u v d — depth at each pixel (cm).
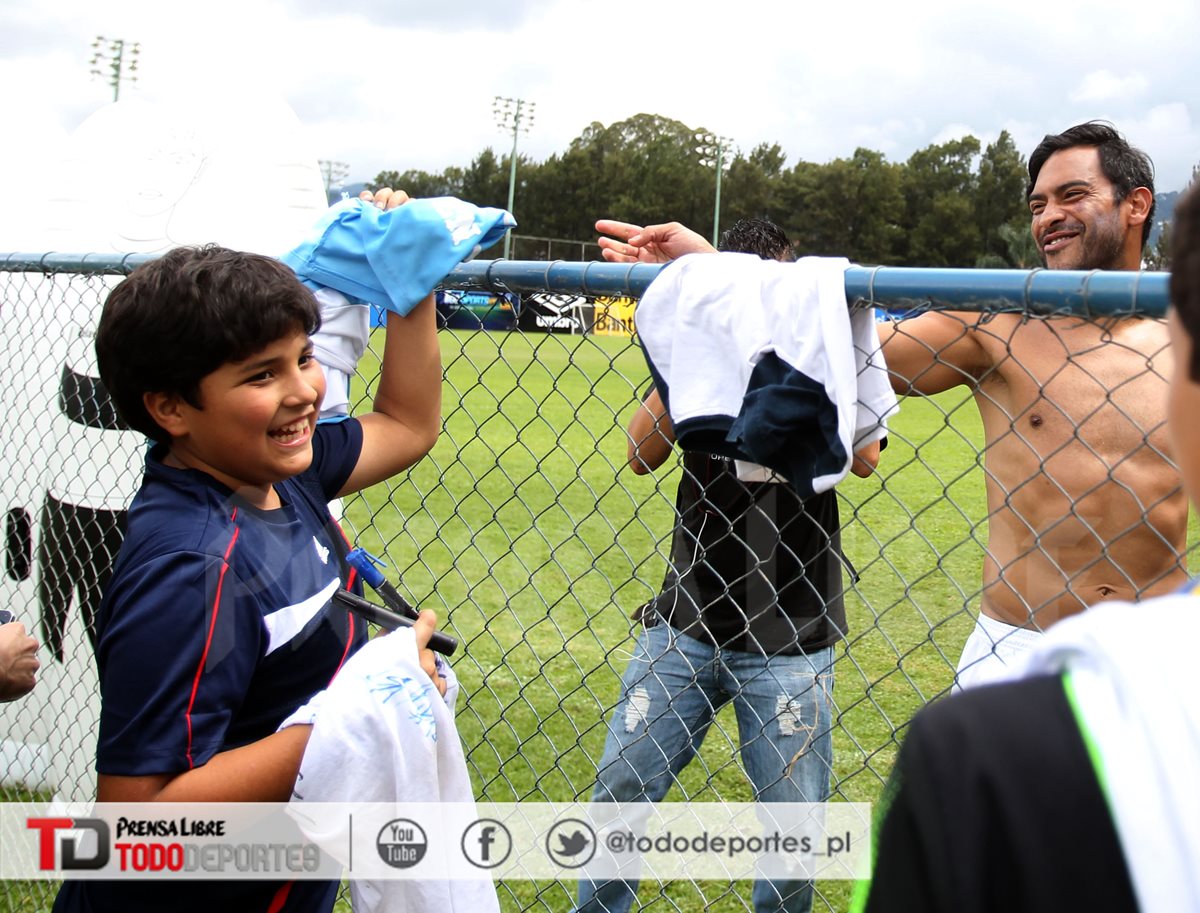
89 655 300
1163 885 55
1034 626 192
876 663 419
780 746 220
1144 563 184
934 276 132
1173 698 58
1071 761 58
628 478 900
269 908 137
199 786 123
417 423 181
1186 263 62
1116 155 230
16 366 306
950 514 702
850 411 133
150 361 131
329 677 143
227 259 135
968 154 6856
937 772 61
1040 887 57
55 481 297
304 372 144
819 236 6775
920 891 60
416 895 135
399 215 172
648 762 235
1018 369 194
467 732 371
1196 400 62
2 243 313
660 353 150
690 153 7188
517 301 190
